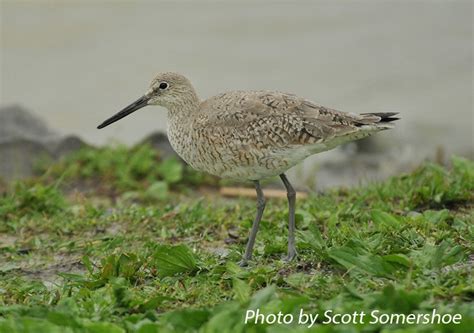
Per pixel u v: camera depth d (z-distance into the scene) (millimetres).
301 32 51000
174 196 32344
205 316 16156
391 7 54062
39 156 35125
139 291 19156
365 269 18438
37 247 24609
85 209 27641
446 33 50125
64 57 48469
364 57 47781
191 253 20234
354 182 34875
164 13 53594
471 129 39938
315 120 21094
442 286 17344
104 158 34750
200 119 21859
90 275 20578
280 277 18938
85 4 54188
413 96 43594
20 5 53562
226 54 48250
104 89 44688
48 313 16422
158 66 46844
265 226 24000
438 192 24969
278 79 45281
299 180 34812
